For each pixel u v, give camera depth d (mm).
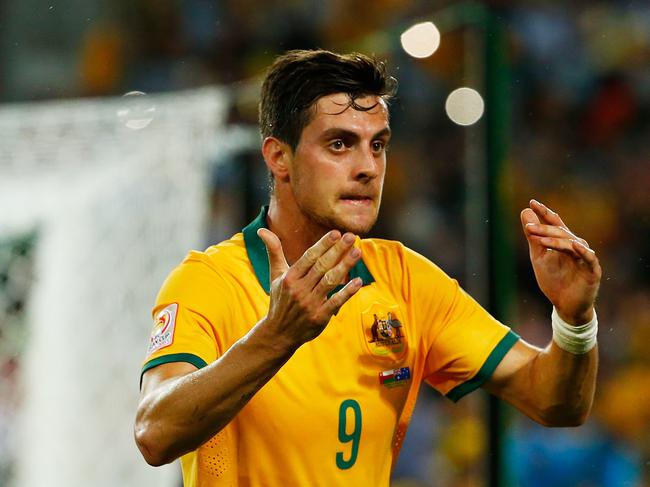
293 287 7062
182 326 8266
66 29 35500
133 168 16812
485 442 12953
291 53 8617
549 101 32688
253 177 25016
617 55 33000
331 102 8305
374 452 8711
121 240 17141
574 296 8492
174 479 16750
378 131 8391
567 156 28578
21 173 17812
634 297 29484
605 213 31062
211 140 16484
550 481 24703
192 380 7402
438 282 9312
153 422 7484
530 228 8383
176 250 16547
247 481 8422
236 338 8523
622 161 31812
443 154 32000
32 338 18203
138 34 36000
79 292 17641
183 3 36344
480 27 13320
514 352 9250
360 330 8727
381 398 8711
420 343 9203
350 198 8367
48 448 17562
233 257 8797
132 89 35312
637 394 26812
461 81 32156
